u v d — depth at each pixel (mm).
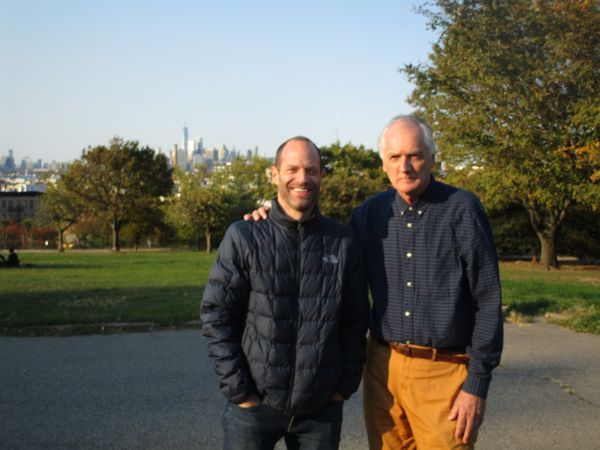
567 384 6219
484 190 24312
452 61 18250
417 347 3004
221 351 2854
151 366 6852
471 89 18797
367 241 3166
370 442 3279
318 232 2963
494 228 30484
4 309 10750
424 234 2986
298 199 2863
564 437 4785
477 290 2914
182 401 5598
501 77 16672
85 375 6473
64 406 5449
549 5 16484
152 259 31844
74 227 58688
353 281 3000
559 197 18797
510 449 4555
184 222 45281
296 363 2838
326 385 2857
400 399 3082
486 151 18953
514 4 16328
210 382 6215
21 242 60719
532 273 21750
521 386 6152
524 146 17906
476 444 4648
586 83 16281
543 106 17547
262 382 2832
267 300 2861
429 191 3006
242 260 2912
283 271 2885
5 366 6848
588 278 19031
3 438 4684
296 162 2861
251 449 2902
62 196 50781
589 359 7289
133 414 5242
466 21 16734
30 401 5586
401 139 2930
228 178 57594
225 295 2914
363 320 3047
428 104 20656
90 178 51000
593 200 17688
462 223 2932
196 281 17219
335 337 2904
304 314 2863
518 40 16812
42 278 18641
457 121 19953
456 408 2898
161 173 54031
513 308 10742
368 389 3262
